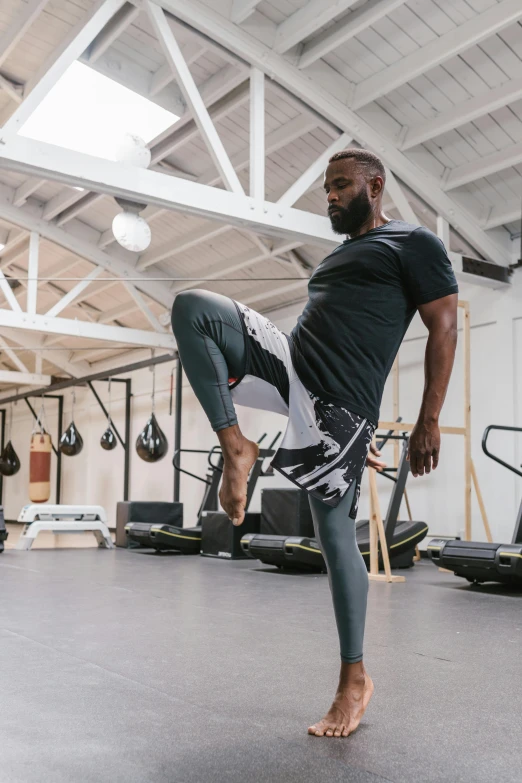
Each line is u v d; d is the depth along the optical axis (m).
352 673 1.85
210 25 5.84
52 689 2.25
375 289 1.73
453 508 8.02
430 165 6.97
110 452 14.45
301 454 1.70
